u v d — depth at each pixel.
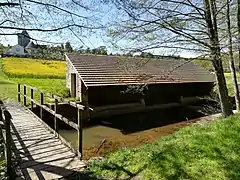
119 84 15.80
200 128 5.70
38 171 4.32
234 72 10.59
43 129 7.50
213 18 7.01
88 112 15.29
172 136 5.69
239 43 6.41
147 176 3.89
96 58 18.00
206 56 7.41
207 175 3.69
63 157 5.02
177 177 3.72
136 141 10.87
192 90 22.77
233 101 14.49
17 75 24.80
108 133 12.69
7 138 3.89
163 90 20.59
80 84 15.68
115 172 4.18
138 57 7.91
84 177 4.11
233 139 4.60
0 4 4.18
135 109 18.28
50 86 18.77
